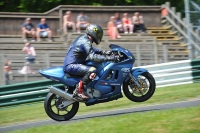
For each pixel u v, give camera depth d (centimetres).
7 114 3809
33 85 4484
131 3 8562
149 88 3073
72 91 2986
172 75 4744
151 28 7300
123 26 6719
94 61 2902
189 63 4772
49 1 8138
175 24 7156
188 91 3931
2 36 6631
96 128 2594
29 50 5191
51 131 2652
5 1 8581
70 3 8306
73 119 3094
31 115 3572
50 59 5100
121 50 3006
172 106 3144
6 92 4403
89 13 7362
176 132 2392
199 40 5141
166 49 5497
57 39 6700
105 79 2972
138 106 3416
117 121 2706
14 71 4900
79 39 2948
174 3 8838
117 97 3031
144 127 2516
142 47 5447
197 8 5091
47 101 2931
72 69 2914
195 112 2738
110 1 8469
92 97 2961
